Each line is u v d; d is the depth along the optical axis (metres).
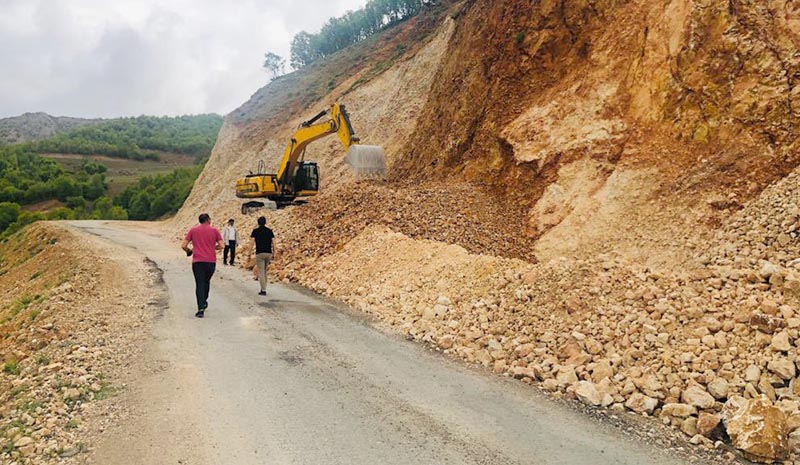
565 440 4.29
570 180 14.27
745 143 11.81
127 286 11.54
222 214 29.81
